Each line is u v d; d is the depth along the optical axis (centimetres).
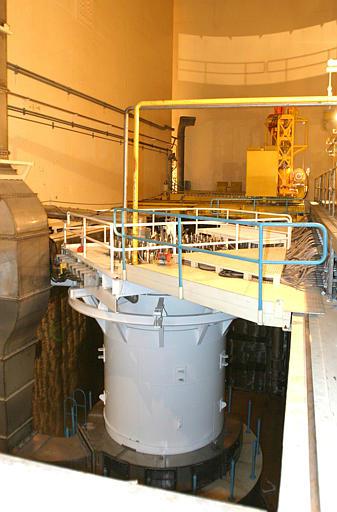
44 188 1353
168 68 2595
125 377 918
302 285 576
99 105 1712
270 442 1305
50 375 1262
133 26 2027
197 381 910
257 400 1564
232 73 2648
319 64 2497
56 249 1068
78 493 140
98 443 973
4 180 936
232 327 1683
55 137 1401
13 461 155
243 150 2686
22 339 1001
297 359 349
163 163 2586
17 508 135
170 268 713
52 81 1352
